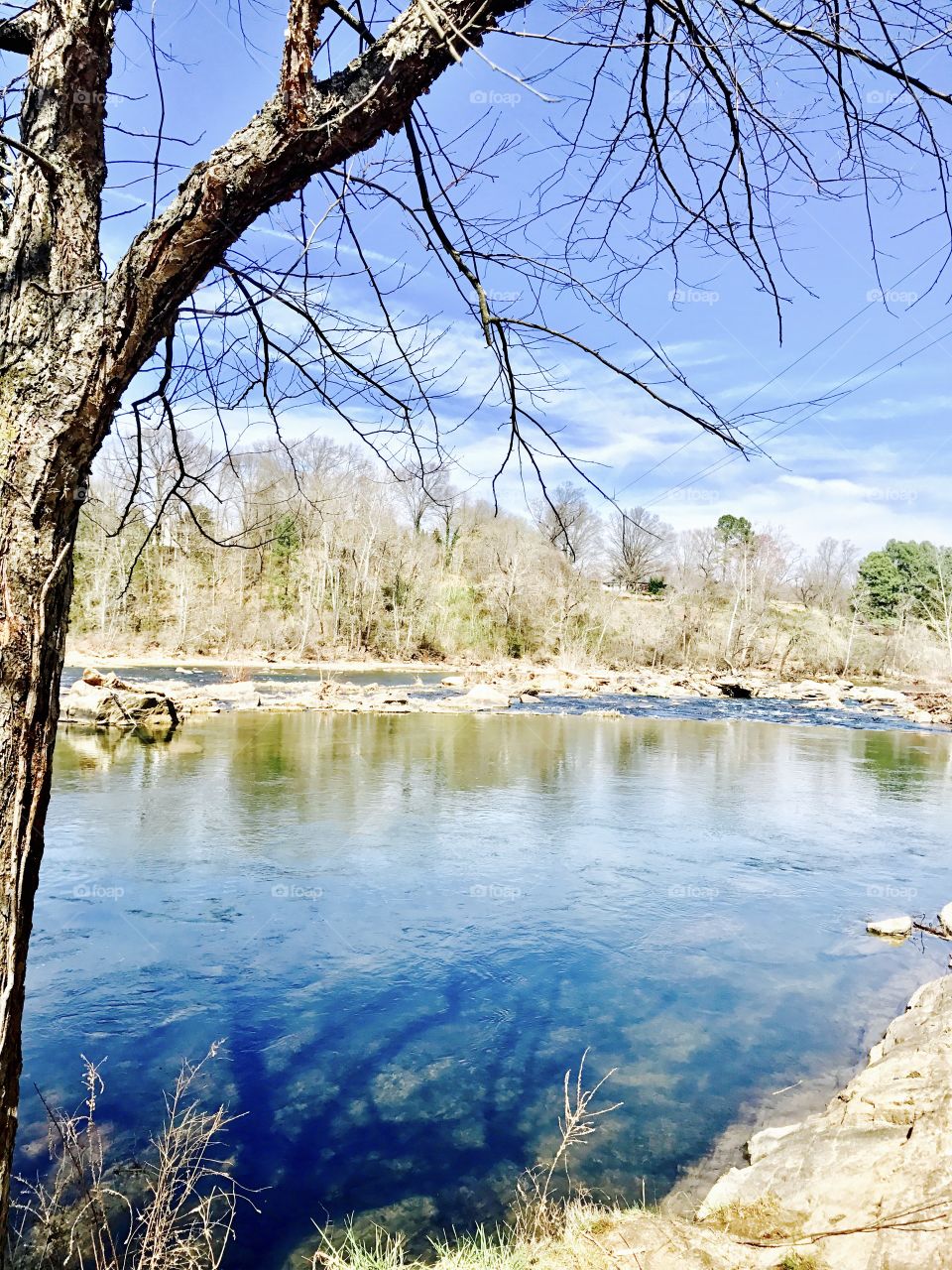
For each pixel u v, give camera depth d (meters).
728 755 21.53
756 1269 3.57
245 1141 4.95
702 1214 4.21
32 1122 5.01
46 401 1.78
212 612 46.44
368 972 7.40
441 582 55.31
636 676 47.56
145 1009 6.54
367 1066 5.86
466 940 8.20
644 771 18.56
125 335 1.83
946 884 10.45
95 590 43.16
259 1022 6.43
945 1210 3.61
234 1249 4.02
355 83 1.85
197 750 18.83
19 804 1.78
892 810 14.97
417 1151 4.92
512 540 45.28
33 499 1.78
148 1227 4.04
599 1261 3.60
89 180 1.94
